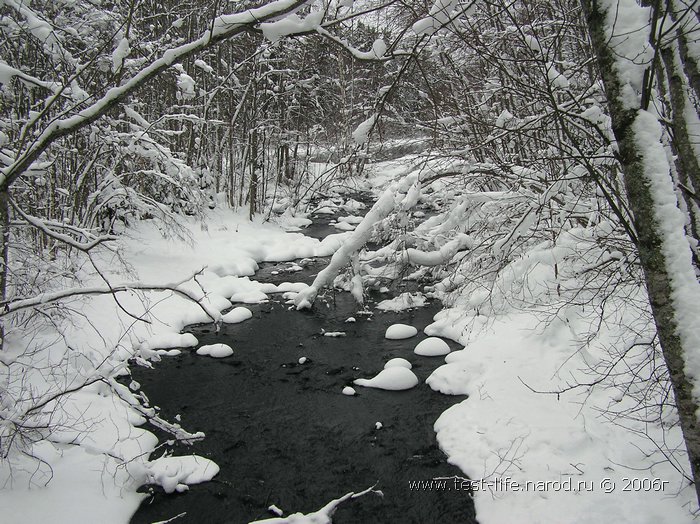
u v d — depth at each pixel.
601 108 5.69
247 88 16.92
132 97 11.88
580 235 7.17
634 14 2.88
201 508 4.98
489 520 4.55
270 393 7.27
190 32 14.37
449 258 10.45
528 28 6.34
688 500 4.10
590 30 3.05
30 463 4.98
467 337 8.27
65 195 11.02
